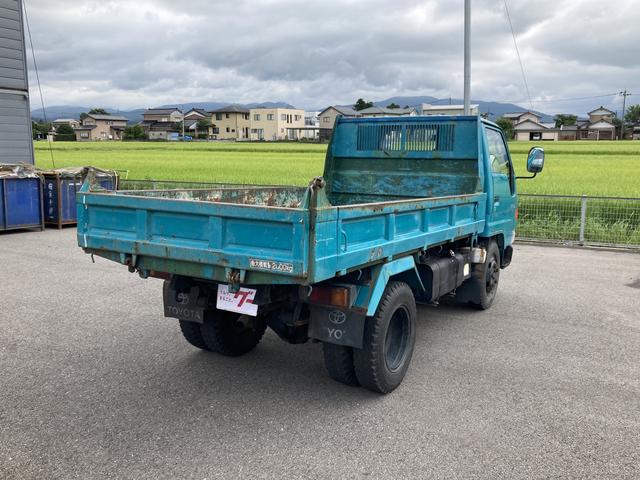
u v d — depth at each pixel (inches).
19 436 147.7
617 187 711.1
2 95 637.9
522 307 293.7
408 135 267.3
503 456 142.0
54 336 229.8
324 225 134.3
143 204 157.6
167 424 156.6
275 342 232.8
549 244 515.2
